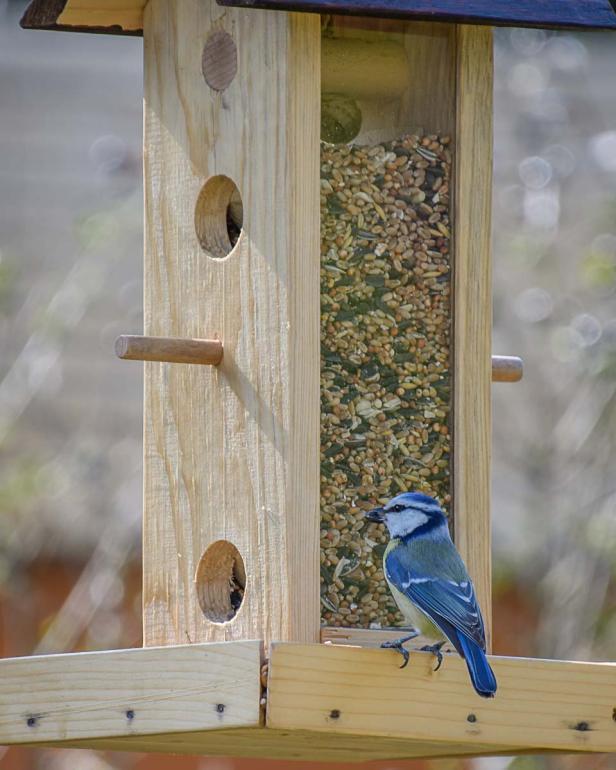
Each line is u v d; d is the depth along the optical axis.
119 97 21.70
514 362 11.95
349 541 10.73
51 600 19.02
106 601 18.12
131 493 18.23
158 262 11.32
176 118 11.27
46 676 10.02
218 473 10.62
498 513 18.33
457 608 10.00
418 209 11.02
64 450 18.45
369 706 9.54
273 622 10.09
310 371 10.19
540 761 17.25
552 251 19.16
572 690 10.16
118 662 9.84
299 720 9.27
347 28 11.10
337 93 11.16
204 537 10.71
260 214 10.43
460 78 10.96
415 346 10.92
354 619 10.70
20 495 18.09
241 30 10.67
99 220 19.25
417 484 10.86
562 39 21.11
